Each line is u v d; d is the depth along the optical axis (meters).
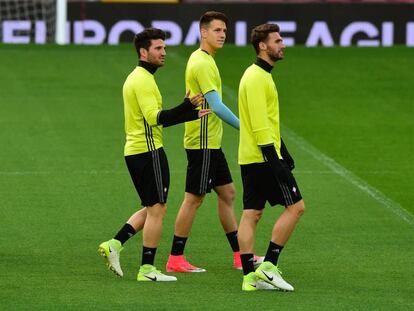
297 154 54.44
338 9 85.69
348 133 59.91
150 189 32.28
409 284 32.56
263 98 30.97
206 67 33.50
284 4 85.25
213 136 34.50
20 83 70.19
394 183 48.59
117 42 85.25
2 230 39.38
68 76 72.62
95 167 50.56
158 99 32.03
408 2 86.31
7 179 47.91
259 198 32.00
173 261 34.44
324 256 36.16
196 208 34.59
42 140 56.19
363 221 41.34
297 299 30.52
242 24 84.88
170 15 84.94
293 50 82.06
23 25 85.06
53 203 43.78
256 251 37.28
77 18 85.00
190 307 29.44
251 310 29.19
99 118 61.66
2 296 30.52
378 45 85.75
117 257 32.69
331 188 47.16
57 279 32.72
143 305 29.61
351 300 30.44
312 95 69.38
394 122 62.97
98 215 41.97
